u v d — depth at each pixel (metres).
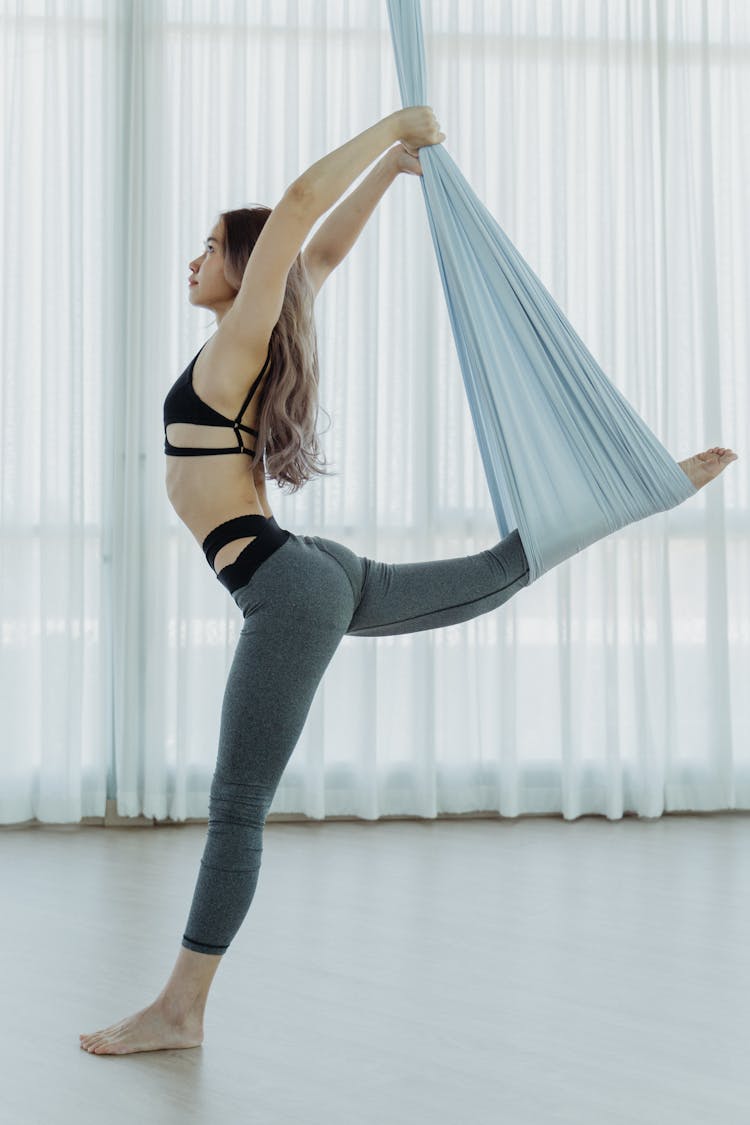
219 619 4.06
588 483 2.25
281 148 4.11
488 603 2.25
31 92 4.02
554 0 4.16
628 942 2.75
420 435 4.14
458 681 4.13
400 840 3.83
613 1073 2.01
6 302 3.99
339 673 4.13
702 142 4.24
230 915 2.10
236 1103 1.88
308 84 4.13
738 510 4.29
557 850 3.70
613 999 2.37
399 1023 2.23
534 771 4.21
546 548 2.22
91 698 4.05
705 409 4.23
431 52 4.14
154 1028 2.11
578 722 4.18
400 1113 1.84
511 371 2.27
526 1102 1.89
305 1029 2.20
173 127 4.07
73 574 3.98
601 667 4.20
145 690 4.03
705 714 4.24
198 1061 2.05
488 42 4.19
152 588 4.02
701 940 2.77
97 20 4.05
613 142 4.22
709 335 4.23
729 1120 1.82
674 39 4.23
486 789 4.19
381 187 2.47
